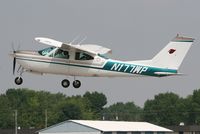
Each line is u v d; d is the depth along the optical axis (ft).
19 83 375.66
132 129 599.16
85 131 588.91
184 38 377.50
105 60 372.38
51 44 364.58
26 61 371.56
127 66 373.20
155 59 376.89
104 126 592.60
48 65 371.15
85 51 369.30
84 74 372.58
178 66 377.71
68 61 370.94
